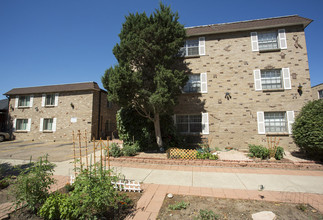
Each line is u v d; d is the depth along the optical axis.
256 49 12.14
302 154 9.91
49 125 18.62
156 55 10.15
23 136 19.02
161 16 9.86
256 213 3.84
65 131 17.80
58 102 18.50
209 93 12.38
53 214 3.60
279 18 12.34
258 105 11.68
